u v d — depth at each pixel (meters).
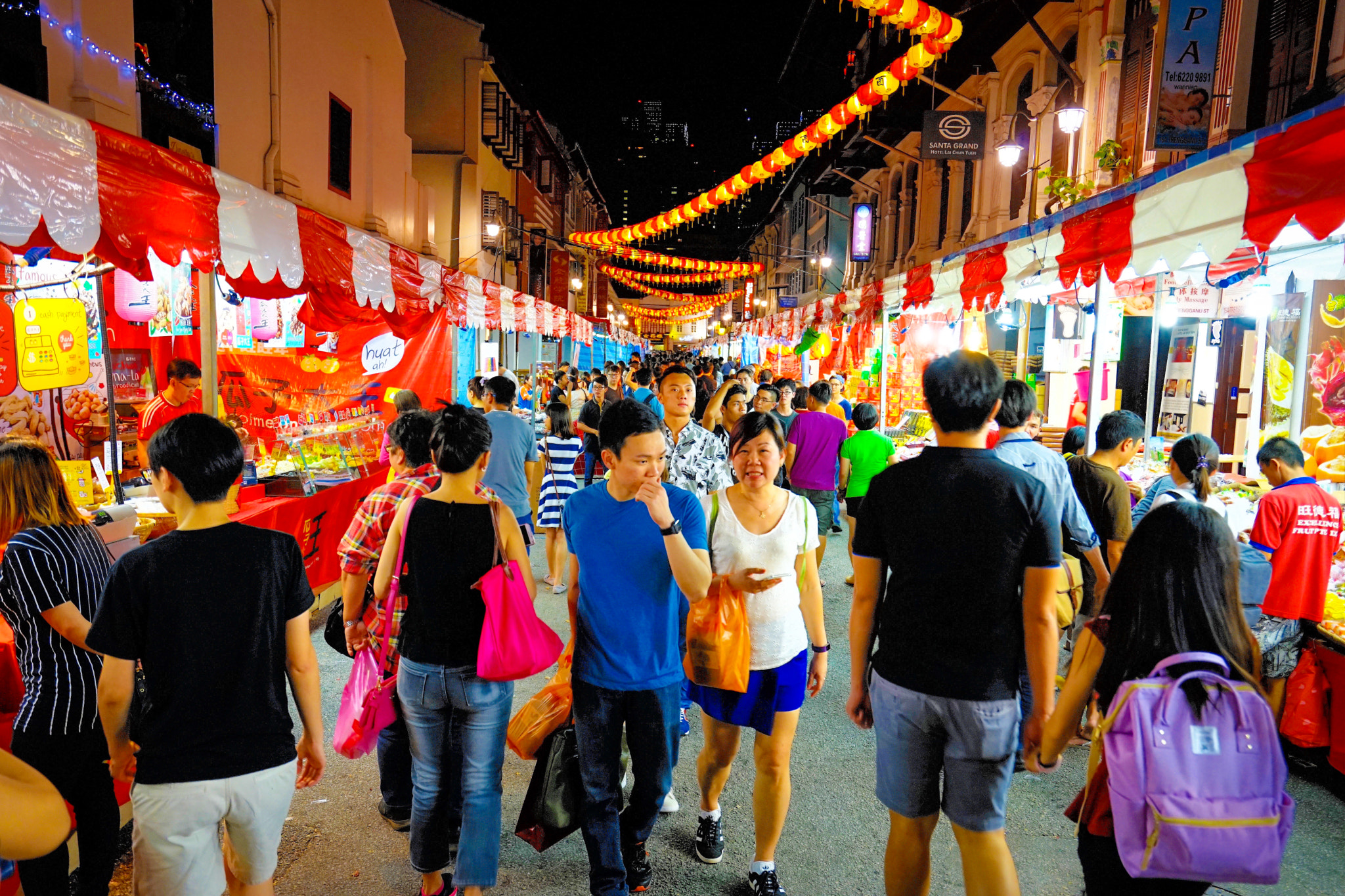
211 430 2.11
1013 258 6.38
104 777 2.68
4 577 2.41
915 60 7.46
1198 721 1.84
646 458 2.64
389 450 3.67
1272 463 4.12
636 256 24.25
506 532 2.76
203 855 2.07
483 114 19.84
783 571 2.94
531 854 3.33
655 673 2.72
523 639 2.62
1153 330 8.43
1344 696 3.81
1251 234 3.54
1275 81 7.62
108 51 5.46
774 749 2.89
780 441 2.98
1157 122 8.16
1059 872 3.22
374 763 4.14
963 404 2.31
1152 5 9.70
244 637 2.09
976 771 2.28
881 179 22.95
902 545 2.39
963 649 2.28
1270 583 3.96
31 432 5.76
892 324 13.58
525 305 12.65
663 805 3.62
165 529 4.63
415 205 13.21
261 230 4.80
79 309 4.25
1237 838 1.77
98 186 3.41
